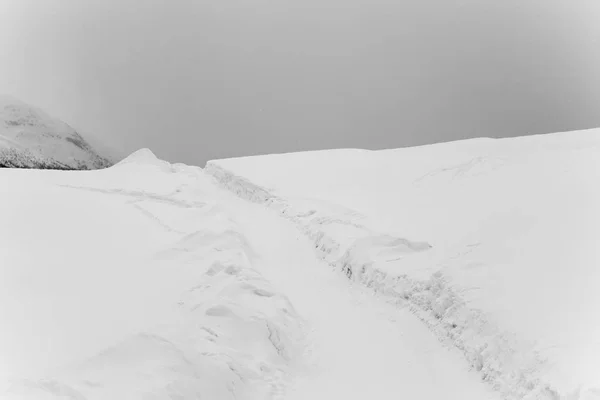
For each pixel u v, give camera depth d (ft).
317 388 29.73
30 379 23.06
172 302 35.68
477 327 30.66
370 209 55.11
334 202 59.77
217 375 26.96
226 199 73.26
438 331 33.68
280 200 66.80
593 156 51.75
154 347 27.09
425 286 36.86
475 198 49.26
